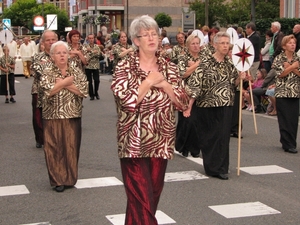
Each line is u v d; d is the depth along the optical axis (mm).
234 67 8266
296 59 10297
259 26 22281
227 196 7535
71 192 7715
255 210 6953
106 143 11148
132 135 4926
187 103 5105
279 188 7961
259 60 15773
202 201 7301
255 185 8094
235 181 8297
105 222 6512
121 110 4945
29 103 18484
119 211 6895
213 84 8195
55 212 6914
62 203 7254
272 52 17312
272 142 11352
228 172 8789
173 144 5070
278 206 7125
